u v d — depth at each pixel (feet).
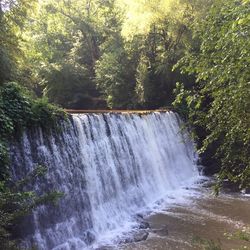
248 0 15.03
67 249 37.93
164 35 87.40
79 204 42.45
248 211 49.49
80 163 44.06
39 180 37.73
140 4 84.64
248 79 18.20
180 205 52.75
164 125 67.10
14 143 36.01
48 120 40.19
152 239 40.22
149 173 58.65
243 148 23.49
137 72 88.02
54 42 125.70
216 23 19.10
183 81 79.82
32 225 35.04
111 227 44.60
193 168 70.90
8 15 61.82
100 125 49.42
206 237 40.37
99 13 124.57
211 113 21.26
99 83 101.91
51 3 122.31
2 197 24.38
